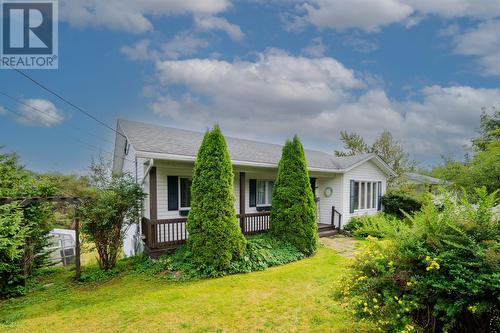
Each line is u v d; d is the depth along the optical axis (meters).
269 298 4.91
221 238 6.60
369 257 3.23
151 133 9.23
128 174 8.13
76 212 6.90
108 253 7.40
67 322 4.14
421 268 2.90
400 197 13.92
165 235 7.77
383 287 2.98
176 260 6.95
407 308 2.71
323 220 12.94
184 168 8.77
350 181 12.69
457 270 2.55
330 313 4.22
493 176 7.29
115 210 7.18
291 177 8.61
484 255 2.47
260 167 9.77
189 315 4.25
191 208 6.93
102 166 12.62
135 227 9.70
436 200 3.70
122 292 5.61
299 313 4.25
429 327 2.86
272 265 7.19
